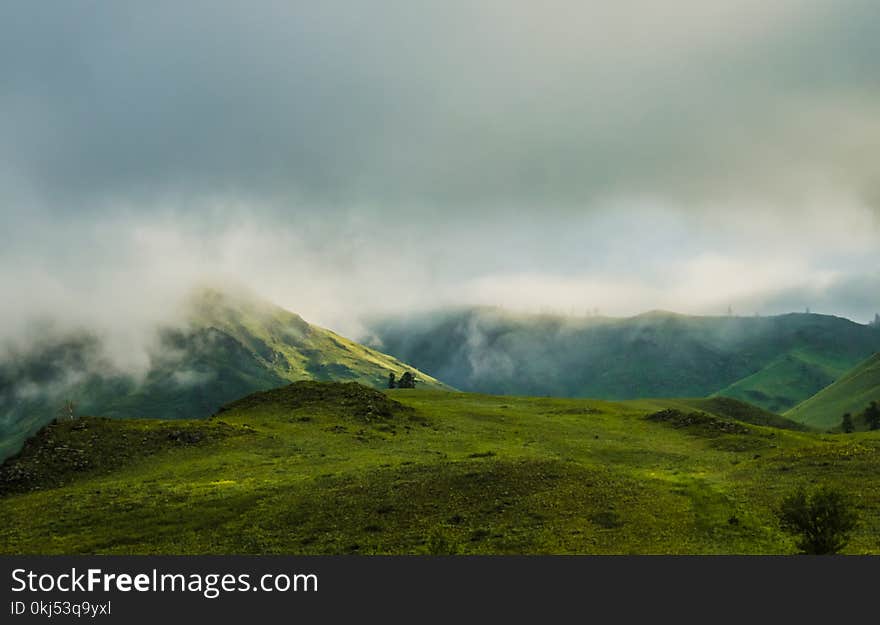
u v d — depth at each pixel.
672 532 49.31
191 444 89.88
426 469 70.62
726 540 47.03
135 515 61.03
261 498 63.53
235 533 54.66
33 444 87.56
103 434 91.81
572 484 63.03
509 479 64.50
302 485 66.94
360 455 83.75
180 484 71.50
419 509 57.25
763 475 66.88
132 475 78.81
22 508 67.19
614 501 57.44
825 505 43.06
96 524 59.56
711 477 68.88
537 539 48.47
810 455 73.50
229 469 77.50
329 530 53.62
